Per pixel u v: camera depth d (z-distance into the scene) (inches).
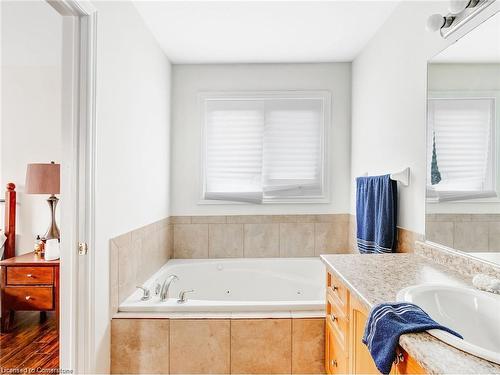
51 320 110.4
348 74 126.8
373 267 63.5
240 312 78.0
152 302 80.2
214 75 127.3
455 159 60.7
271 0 84.2
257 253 127.3
